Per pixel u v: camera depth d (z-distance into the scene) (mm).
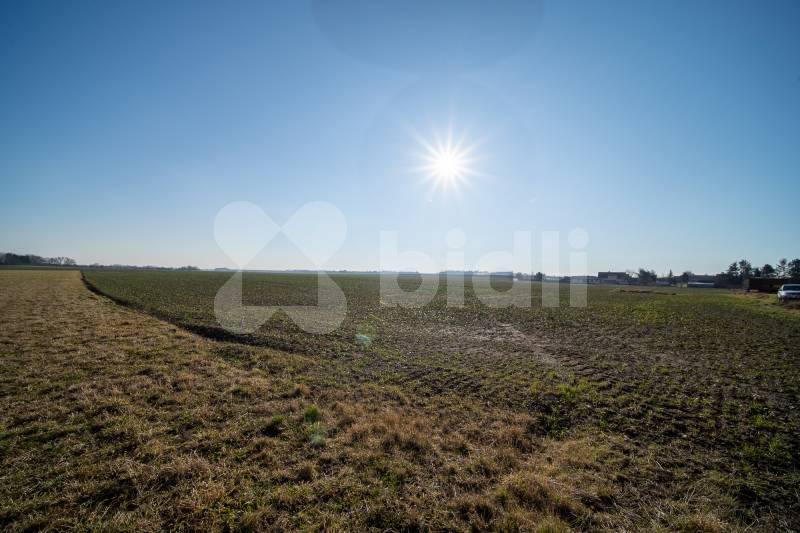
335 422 6629
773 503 4801
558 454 5922
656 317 24219
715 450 6164
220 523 4043
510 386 9391
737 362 12367
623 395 8828
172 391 7832
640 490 4965
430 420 7016
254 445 5688
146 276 60969
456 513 4336
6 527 3891
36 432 5859
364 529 4055
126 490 4512
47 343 11367
